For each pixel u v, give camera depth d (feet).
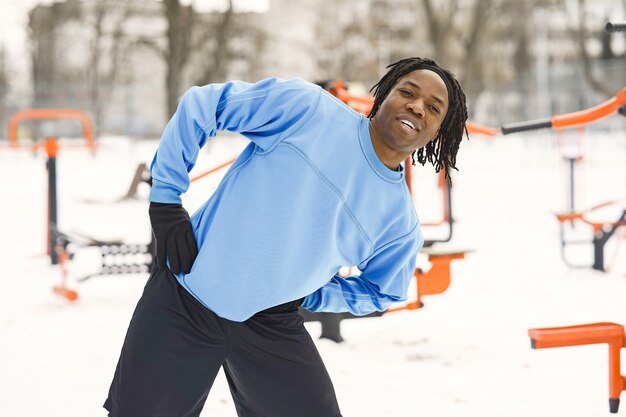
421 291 22.21
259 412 11.38
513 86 164.96
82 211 56.54
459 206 57.31
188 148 10.79
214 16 151.02
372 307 12.10
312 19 224.94
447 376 19.40
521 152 120.26
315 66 218.59
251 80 178.19
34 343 22.26
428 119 10.37
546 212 52.65
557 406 17.07
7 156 119.34
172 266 10.71
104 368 19.88
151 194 10.92
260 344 10.96
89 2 188.96
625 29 20.35
